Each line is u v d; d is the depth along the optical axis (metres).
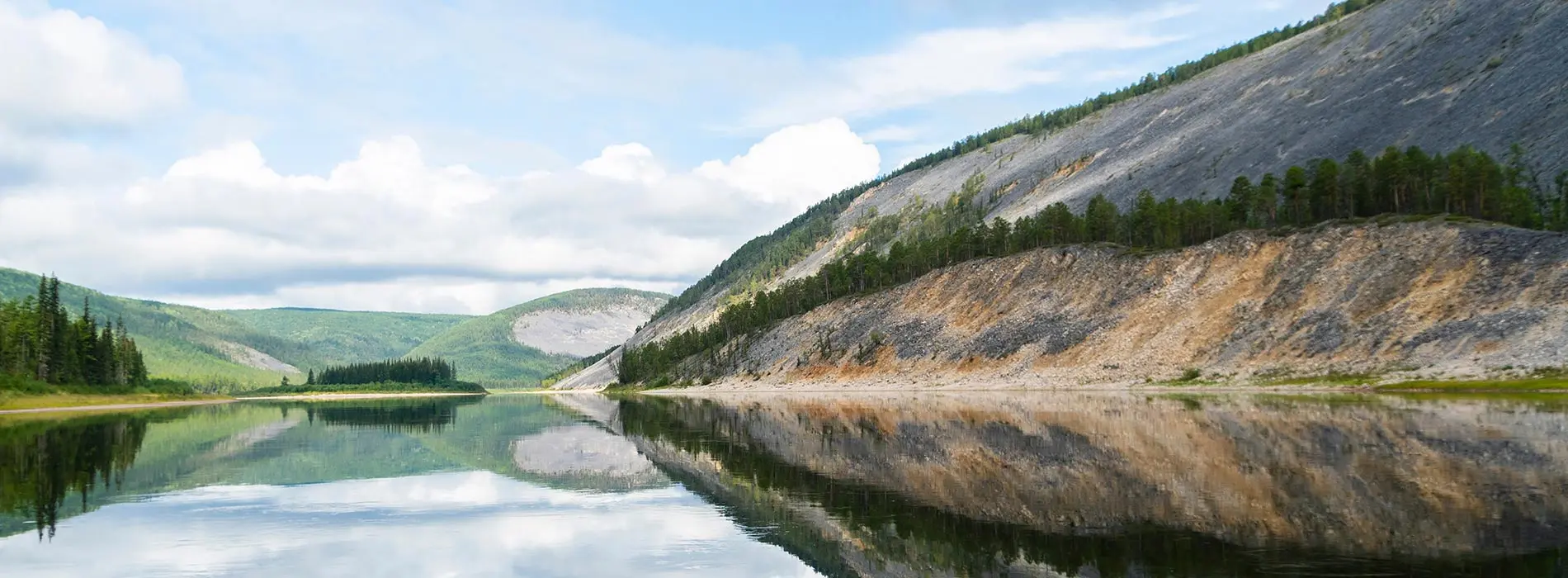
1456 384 92.69
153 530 35.66
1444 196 135.50
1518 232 112.31
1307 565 25.31
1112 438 58.22
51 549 32.25
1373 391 95.69
